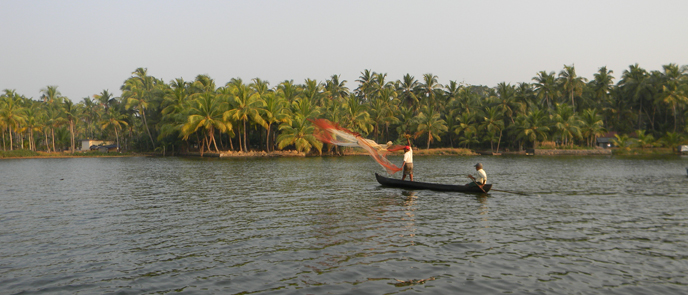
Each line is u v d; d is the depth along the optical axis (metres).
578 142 103.12
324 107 89.19
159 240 12.48
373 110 96.06
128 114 105.81
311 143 79.56
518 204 18.95
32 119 93.25
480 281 8.95
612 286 8.66
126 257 10.78
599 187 26.34
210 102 79.38
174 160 68.38
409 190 23.88
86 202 20.03
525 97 100.38
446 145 109.62
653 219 15.55
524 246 11.67
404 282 8.89
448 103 109.25
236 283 8.88
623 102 106.88
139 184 28.28
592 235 12.98
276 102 82.44
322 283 8.84
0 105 89.38
